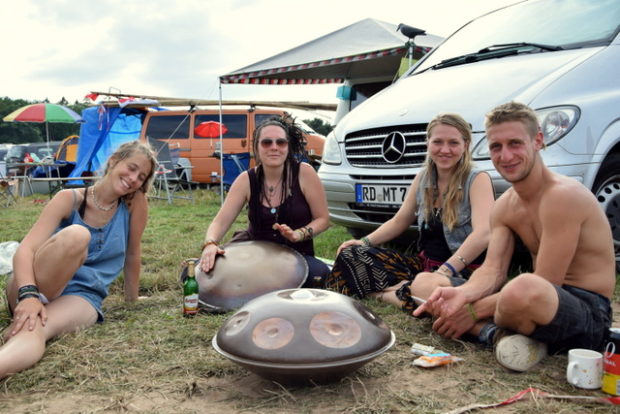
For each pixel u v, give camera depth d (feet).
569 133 11.21
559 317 7.02
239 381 6.96
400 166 13.47
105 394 6.57
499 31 15.97
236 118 42.39
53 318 8.30
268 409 6.16
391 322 9.28
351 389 6.63
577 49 13.12
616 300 10.64
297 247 11.70
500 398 6.40
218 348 6.73
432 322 9.20
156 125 43.55
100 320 9.31
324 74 33.27
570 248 7.20
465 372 7.20
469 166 10.19
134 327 9.07
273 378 6.57
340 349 6.32
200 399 6.45
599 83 12.07
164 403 6.33
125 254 10.55
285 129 11.59
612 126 11.60
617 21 13.41
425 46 26.86
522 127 7.27
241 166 38.37
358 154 14.66
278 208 11.76
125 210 9.87
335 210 15.24
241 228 22.59
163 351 7.95
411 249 14.97
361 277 10.50
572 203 7.13
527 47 14.06
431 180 10.55
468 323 8.14
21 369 7.14
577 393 6.51
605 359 6.47
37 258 8.26
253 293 10.11
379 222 14.29
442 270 9.51
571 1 15.26
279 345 6.31
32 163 41.63
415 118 13.23
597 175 11.76
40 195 43.96
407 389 6.67
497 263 8.36
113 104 42.24
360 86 33.35
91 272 9.23
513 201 8.13
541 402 6.23
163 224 23.70
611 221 12.05
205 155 41.98
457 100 12.84
